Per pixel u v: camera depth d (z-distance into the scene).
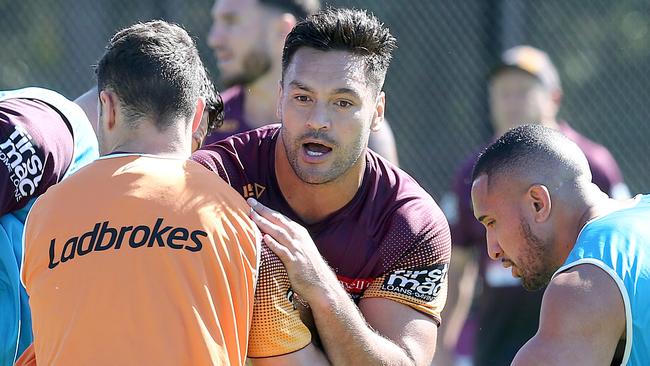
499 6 24.88
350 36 10.88
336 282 10.39
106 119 10.16
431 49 25.23
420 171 25.16
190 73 10.23
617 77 25.53
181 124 10.16
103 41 26.25
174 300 9.31
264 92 18.27
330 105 10.90
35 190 11.55
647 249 10.11
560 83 25.09
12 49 26.59
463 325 22.12
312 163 10.94
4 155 11.30
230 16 18.27
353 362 10.41
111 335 9.23
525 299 19.86
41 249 9.70
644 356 9.92
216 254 9.53
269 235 10.15
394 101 25.39
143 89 9.98
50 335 9.45
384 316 11.19
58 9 26.44
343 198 11.27
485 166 11.27
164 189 9.69
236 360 9.50
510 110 21.48
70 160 11.91
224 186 10.09
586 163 11.20
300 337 10.08
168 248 9.42
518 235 11.07
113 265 9.39
